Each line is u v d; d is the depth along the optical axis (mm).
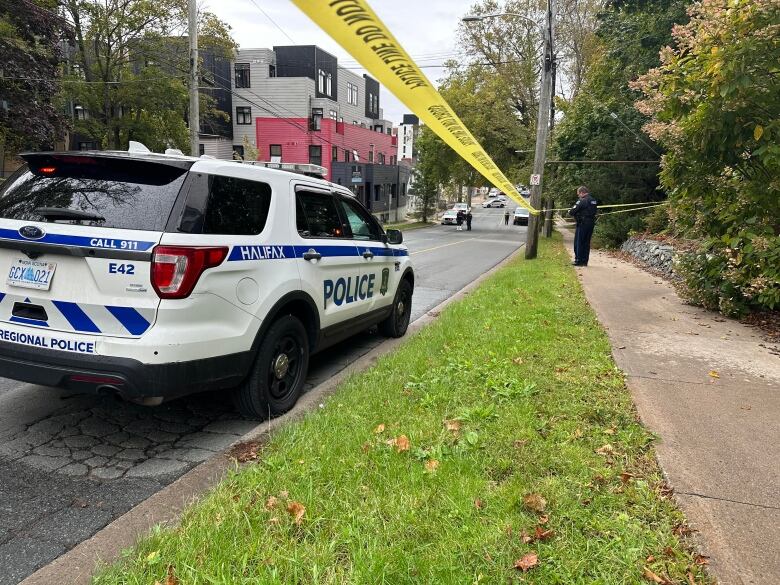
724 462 3266
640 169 17859
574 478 3021
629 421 3830
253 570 2297
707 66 6000
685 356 5492
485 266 16422
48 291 3436
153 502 3041
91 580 2354
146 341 3277
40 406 4355
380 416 3916
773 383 4734
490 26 35250
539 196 16312
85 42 25594
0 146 19875
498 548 2416
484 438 3484
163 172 3561
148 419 4207
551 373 4832
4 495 3100
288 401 4449
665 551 2428
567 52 33531
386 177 48781
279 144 40812
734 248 6695
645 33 18734
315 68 42500
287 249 4312
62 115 21109
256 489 2922
